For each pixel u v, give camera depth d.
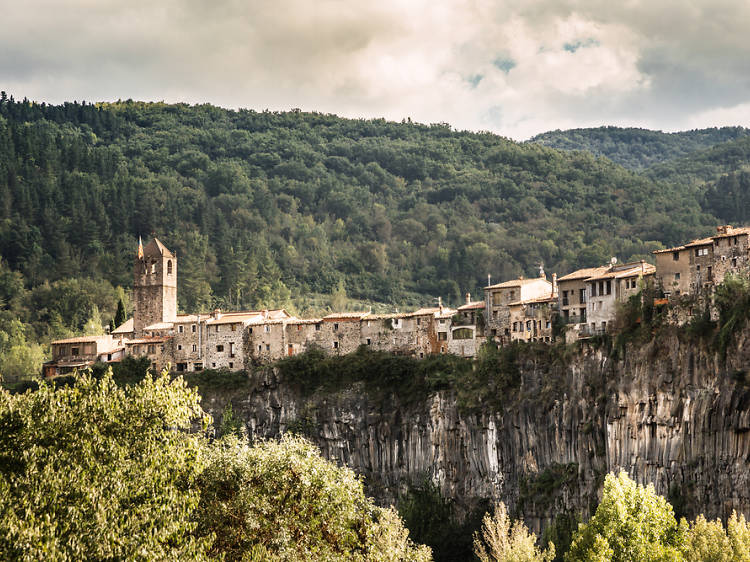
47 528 79.38
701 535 135.00
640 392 190.50
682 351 186.62
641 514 135.00
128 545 82.75
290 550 96.31
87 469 85.00
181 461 90.88
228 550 95.50
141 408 91.62
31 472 82.62
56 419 87.19
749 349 174.88
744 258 189.75
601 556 126.00
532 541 152.75
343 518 103.50
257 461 101.94
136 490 86.69
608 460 194.00
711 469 174.62
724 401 174.50
